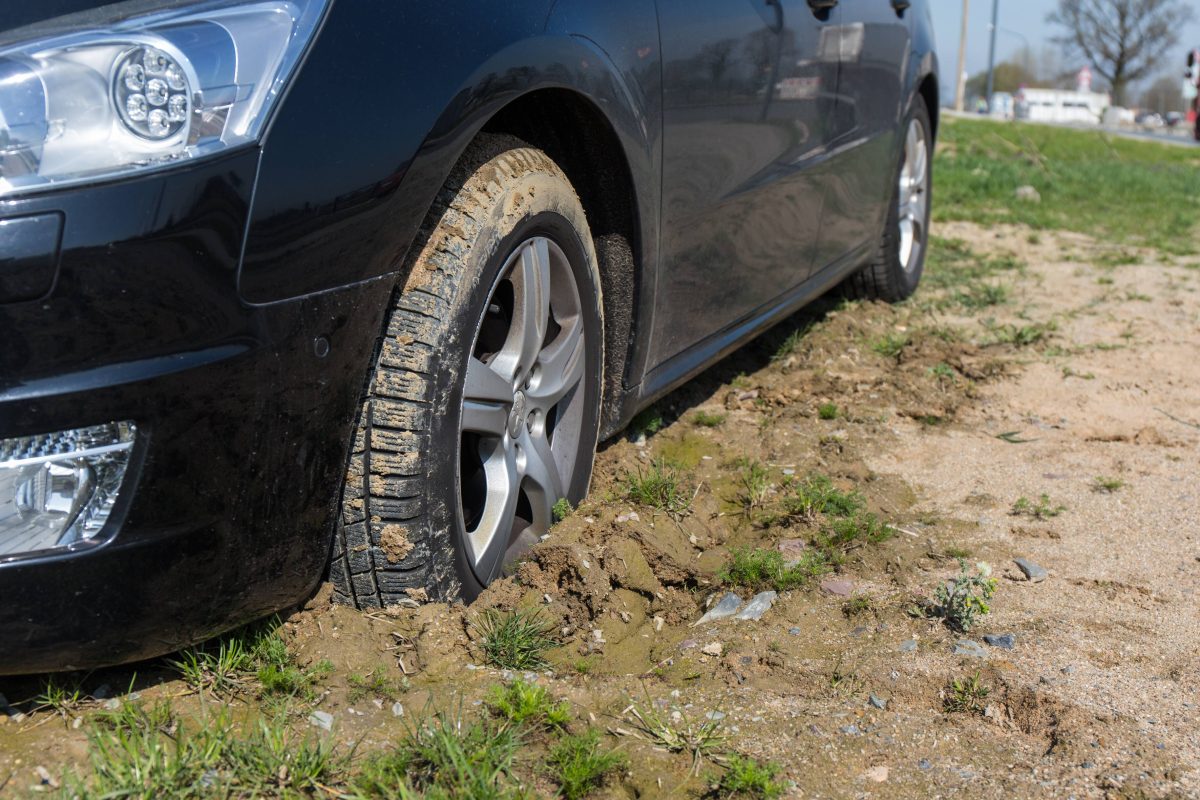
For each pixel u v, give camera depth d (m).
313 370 1.89
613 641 2.33
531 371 2.48
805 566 2.62
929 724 2.02
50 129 1.67
